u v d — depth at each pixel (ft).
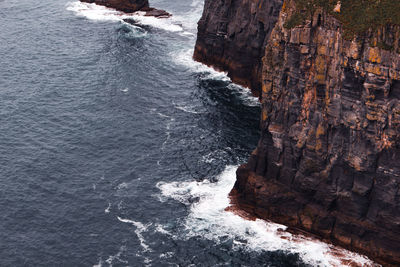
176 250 287.69
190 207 317.01
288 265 276.41
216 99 431.84
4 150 363.76
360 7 263.90
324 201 287.28
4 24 562.25
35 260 281.13
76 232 299.38
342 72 265.75
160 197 325.21
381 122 257.96
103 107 416.46
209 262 279.90
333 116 272.92
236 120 402.52
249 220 306.35
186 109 416.26
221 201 320.70
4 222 304.30
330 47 268.82
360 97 263.08
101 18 587.68
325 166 284.00
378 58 252.01
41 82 449.48
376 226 274.57
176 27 569.64
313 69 278.26
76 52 505.66
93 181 338.34
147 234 298.15
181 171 347.36
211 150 367.45
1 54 495.00
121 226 303.48
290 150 294.05
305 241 290.97
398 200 263.08
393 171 260.21
